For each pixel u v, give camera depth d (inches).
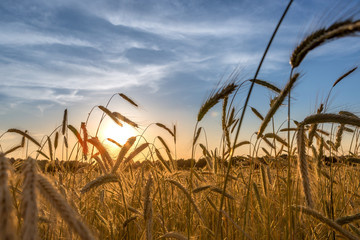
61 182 22.9
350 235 13.7
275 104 14.7
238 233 20.9
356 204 23.9
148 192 17.5
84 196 23.0
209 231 21.5
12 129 26.5
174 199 27.1
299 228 20.0
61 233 14.0
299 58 12.6
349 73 19.5
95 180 16.8
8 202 5.8
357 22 9.7
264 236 21.3
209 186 20.9
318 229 19.9
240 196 25.2
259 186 26.0
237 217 23.2
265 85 19.3
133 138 20.0
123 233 21.1
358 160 22.8
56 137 29.8
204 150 30.6
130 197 25.3
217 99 17.0
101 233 20.6
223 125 22.4
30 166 7.0
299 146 13.8
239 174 27.4
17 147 26.1
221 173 25.0
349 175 26.8
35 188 6.7
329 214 19.6
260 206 22.2
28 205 6.4
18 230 10.9
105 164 23.4
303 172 13.7
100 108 28.6
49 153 28.9
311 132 18.3
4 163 6.2
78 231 6.9
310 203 13.7
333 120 12.9
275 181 24.2
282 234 20.4
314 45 11.6
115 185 26.5
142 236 19.6
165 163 27.5
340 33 10.2
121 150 19.5
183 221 24.5
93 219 21.3
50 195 7.1
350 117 12.7
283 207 21.1
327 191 22.4
